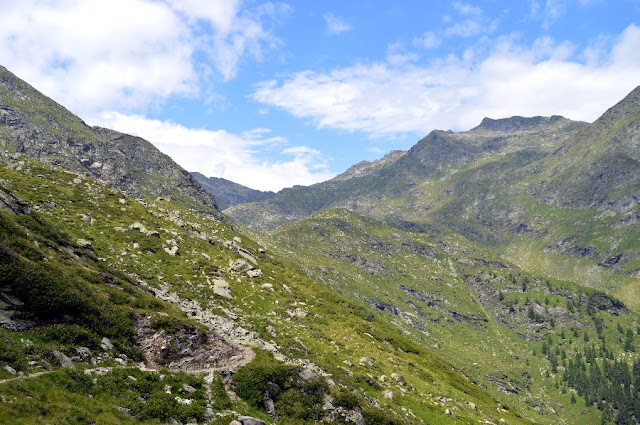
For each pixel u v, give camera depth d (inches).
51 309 1286.9
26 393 918.4
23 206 2105.1
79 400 1002.7
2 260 1274.6
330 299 4852.4
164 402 1167.0
